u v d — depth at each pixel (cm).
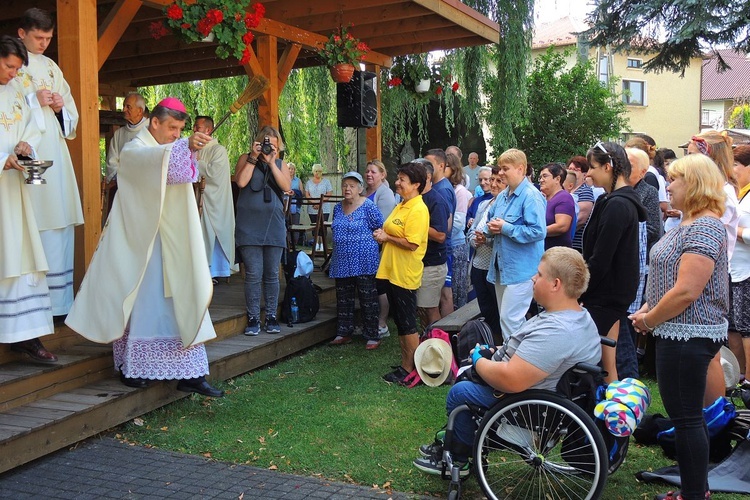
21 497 361
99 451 422
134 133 644
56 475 388
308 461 411
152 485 378
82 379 466
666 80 2994
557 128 1831
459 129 1520
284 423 473
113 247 454
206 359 488
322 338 704
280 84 786
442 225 616
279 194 623
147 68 1077
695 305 331
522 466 401
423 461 385
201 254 452
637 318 347
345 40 792
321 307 781
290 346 646
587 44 2014
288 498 364
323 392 544
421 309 671
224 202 732
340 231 682
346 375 591
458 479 349
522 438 346
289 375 591
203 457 417
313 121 1402
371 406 510
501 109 1391
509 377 333
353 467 402
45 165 402
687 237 333
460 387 364
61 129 465
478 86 1388
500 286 525
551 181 607
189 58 948
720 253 330
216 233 731
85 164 505
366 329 686
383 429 464
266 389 548
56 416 405
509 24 1356
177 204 454
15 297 423
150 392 478
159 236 459
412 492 373
